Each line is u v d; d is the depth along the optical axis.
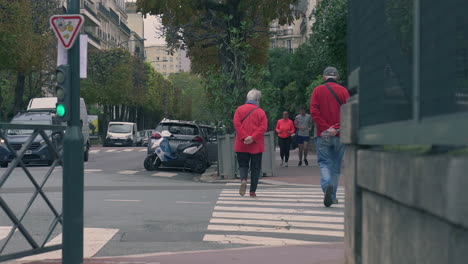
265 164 16.73
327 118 9.19
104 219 8.41
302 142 22.20
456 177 2.04
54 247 5.55
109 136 57.06
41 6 40.50
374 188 3.32
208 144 21.52
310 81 43.31
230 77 17.45
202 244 6.62
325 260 5.61
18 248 5.20
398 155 2.84
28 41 34.38
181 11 20.47
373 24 3.54
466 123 2.06
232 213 9.03
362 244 3.77
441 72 2.37
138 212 9.13
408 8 2.84
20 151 5.13
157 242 6.70
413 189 2.55
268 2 20.62
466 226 1.95
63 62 5.19
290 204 10.16
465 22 2.17
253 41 25.55
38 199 5.36
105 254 6.06
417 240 2.57
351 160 4.00
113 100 69.06
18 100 39.75
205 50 28.20
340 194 11.66
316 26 26.25
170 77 142.75
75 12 5.21
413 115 2.69
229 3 20.28
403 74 2.88
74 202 5.12
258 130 11.15
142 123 99.81
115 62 68.00
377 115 3.36
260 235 7.19
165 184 14.67
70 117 5.13
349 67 4.30
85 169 20.62
